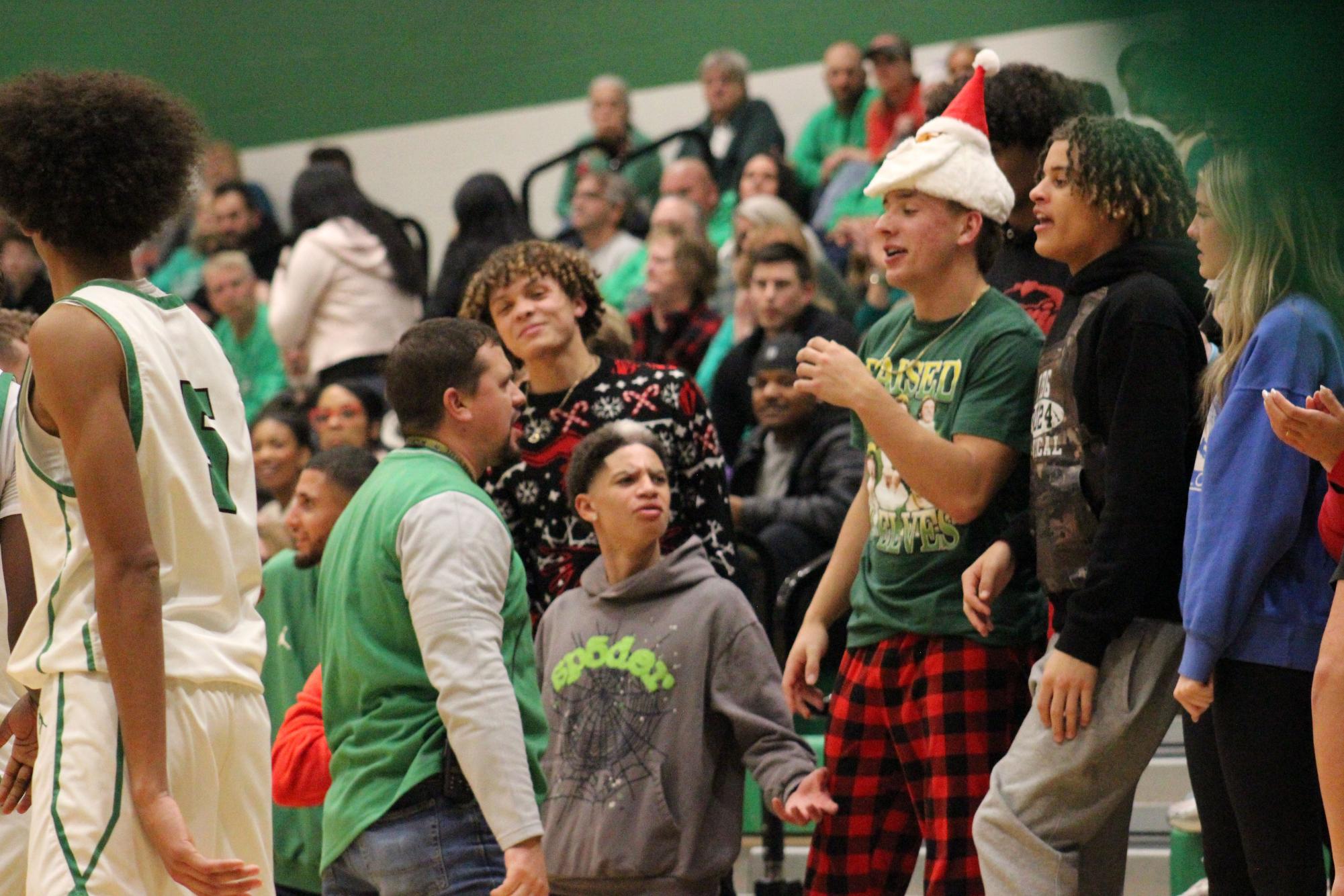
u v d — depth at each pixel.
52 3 26.83
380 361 16.06
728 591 8.02
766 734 7.67
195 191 5.21
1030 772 6.36
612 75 23.52
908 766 7.12
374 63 25.11
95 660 4.66
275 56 25.72
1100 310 6.33
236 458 5.16
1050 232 6.72
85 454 4.59
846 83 19.44
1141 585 6.05
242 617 5.09
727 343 13.91
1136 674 6.21
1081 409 6.40
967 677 6.92
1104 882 6.67
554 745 8.00
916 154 7.24
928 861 6.96
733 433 12.36
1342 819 4.72
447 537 6.03
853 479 10.79
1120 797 6.34
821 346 6.97
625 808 7.69
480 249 15.54
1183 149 6.99
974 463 6.86
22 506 4.98
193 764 4.76
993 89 8.09
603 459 8.02
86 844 4.53
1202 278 6.50
